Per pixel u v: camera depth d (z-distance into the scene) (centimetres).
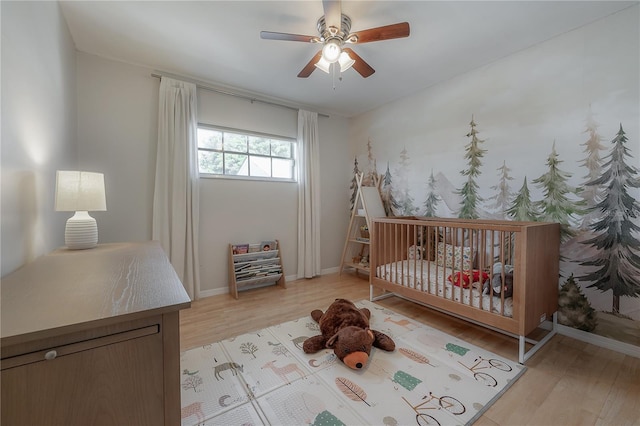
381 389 154
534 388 156
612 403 144
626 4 188
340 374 168
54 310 70
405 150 356
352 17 200
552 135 228
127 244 195
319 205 396
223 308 277
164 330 76
